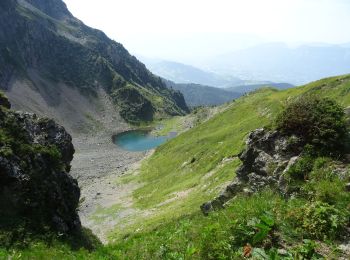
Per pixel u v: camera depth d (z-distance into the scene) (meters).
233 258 10.31
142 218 54.34
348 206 12.37
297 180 16.42
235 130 89.62
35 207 23.38
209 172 62.84
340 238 10.88
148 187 80.38
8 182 22.84
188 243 13.09
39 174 25.06
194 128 125.56
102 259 16.86
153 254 14.30
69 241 23.67
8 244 19.69
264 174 20.25
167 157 101.38
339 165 15.95
